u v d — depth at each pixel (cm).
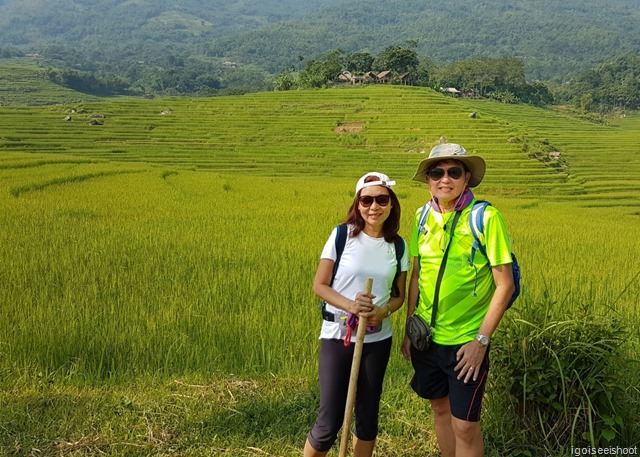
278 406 545
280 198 2481
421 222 438
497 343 507
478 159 408
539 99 14400
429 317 427
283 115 8194
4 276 902
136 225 1516
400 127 7288
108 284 872
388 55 13288
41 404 533
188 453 475
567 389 483
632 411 511
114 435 493
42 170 3117
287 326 708
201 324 705
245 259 1078
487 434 507
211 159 5959
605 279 1049
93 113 7894
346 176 5388
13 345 632
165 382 589
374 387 428
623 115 15112
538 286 949
